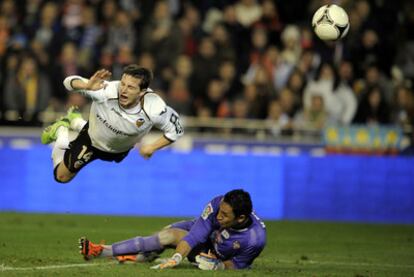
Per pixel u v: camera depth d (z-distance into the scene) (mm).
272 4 76500
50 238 46562
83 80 33844
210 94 68500
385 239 52125
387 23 75062
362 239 51781
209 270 33312
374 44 73125
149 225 56000
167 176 64375
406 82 72375
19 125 66500
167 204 64312
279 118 66938
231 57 70562
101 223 56500
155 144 35062
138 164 64188
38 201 64000
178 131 35156
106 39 73688
